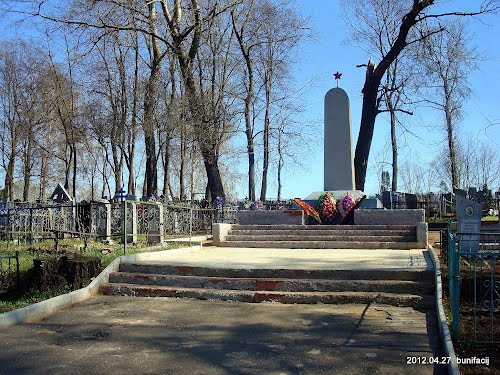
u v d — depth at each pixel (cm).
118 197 2384
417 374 541
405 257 1211
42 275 997
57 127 4428
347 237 1563
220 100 3281
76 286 996
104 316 820
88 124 3828
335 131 2048
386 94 3438
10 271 1135
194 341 674
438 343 644
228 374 549
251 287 959
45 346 655
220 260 1166
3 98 4272
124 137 3619
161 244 1623
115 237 1994
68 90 4025
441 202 3142
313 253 1355
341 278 965
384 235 1574
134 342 671
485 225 1599
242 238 1639
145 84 3259
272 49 3759
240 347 645
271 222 1784
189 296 946
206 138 2886
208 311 845
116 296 971
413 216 1664
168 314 829
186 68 2855
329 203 1842
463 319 738
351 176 2019
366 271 958
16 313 772
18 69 4134
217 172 2941
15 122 4347
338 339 671
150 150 3269
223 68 3541
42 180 4766
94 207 1933
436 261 1025
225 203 2691
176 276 1013
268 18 3450
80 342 673
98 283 1000
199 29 2795
